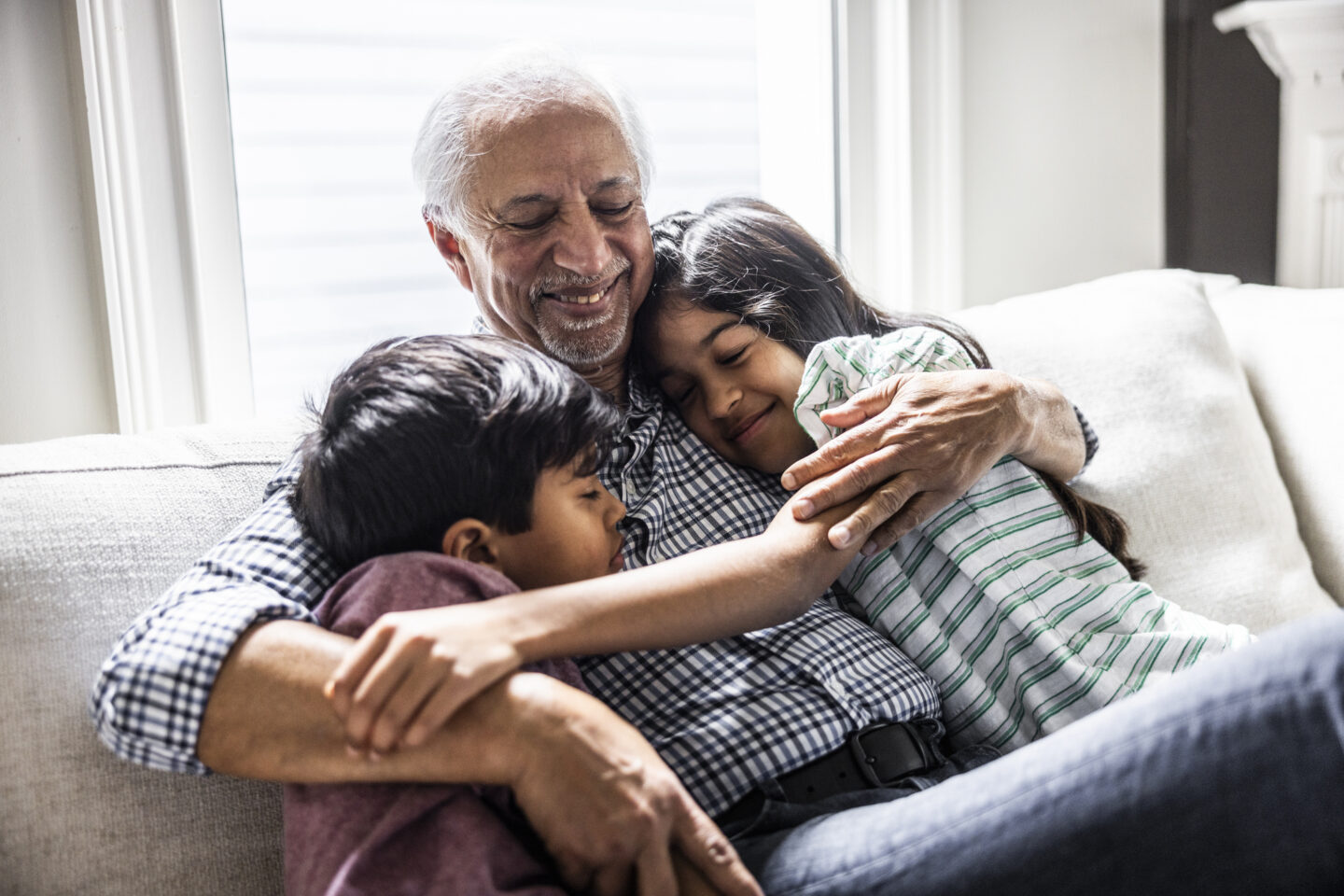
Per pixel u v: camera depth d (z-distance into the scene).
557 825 0.70
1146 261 1.98
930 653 1.05
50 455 1.00
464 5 1.60
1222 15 1.87
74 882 0.84
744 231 1.18
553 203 1.08
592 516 0.90
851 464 0.96
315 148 1.55
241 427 1.12
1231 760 0.69
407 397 0.85
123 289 1.37
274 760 0.73
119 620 0.92
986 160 1.85
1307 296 1.53
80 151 1.35
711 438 1.16
